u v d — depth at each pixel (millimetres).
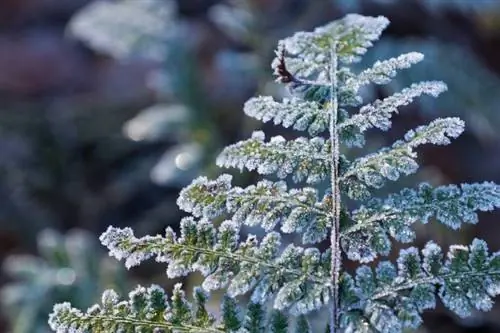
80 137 1584
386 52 1060
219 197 680
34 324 1018
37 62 1750
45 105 1667
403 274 672
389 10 1219
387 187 1068
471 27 1310
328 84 704
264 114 696
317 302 670
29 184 1508
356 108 992
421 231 1093
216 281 673
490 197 668
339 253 675
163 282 1167
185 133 1274
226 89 1418
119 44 1294
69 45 1780
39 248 1392
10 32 1812
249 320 672
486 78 1140
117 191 1474
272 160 685
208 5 1630
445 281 667
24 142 1570
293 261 677
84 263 1084
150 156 1526
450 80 1088
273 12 1324
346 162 686
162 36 1305
